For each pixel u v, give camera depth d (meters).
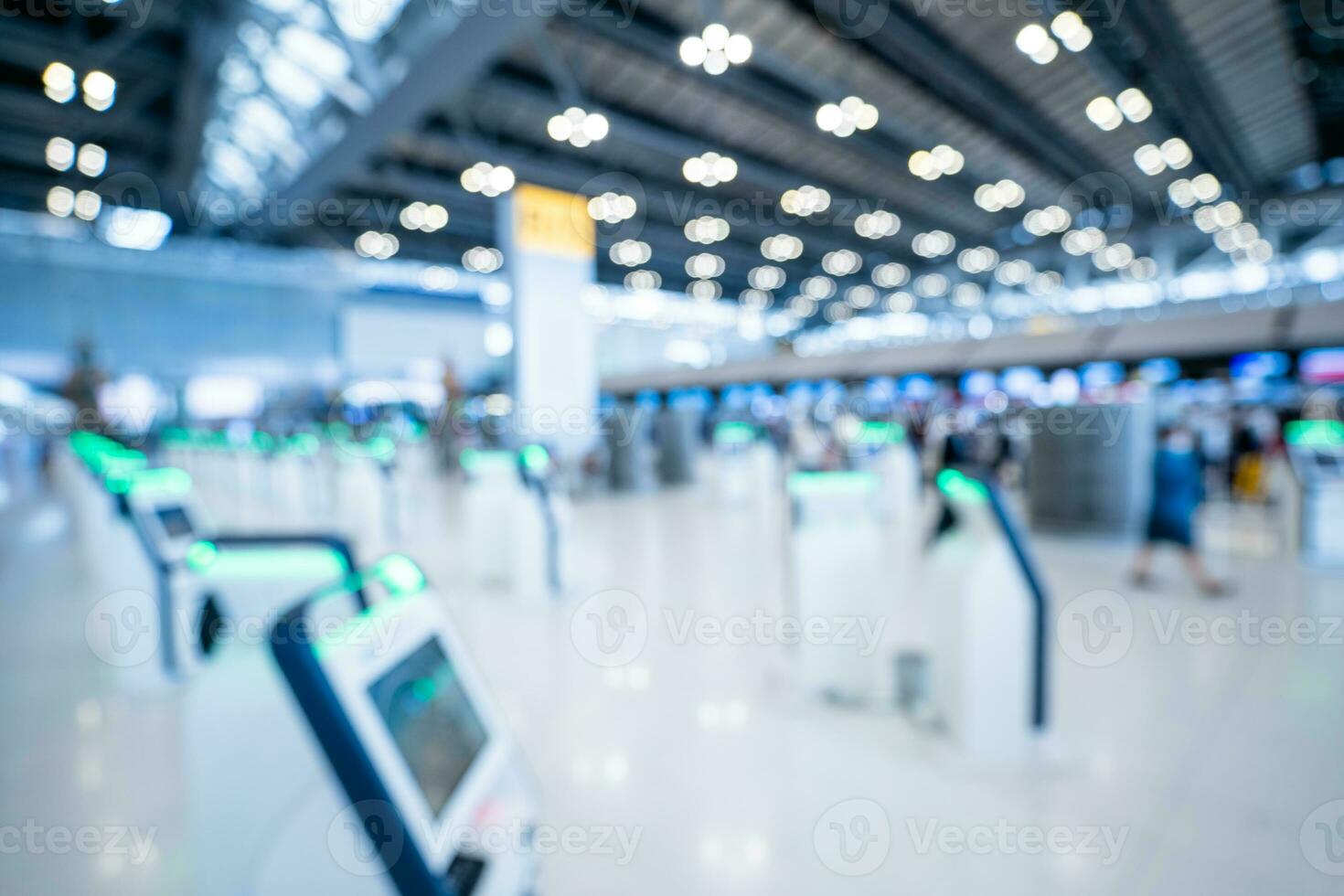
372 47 7.65
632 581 5.17
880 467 8.01
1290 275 14.20
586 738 2.72
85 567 5.71
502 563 5.19
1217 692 3.00
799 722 2.83
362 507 6.99
